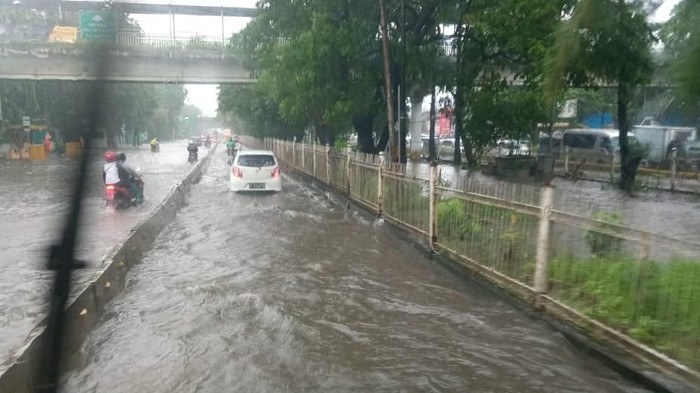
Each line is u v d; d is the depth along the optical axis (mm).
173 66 26703
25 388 3746
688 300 3848
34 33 25125
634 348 4184
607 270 4672
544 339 4766
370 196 11531
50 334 4320
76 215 4992
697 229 10398
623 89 10469
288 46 13305
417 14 13539
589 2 5680
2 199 14406
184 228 10430
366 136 15992
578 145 25375
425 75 13758
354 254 8164
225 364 4305
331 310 5586
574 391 3873
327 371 4203
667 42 5172
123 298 6000
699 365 3711
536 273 5406
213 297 5988
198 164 27266
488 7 12203
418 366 4293
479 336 4879
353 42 12305
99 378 4090
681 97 4715
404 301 5879
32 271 6973
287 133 34688
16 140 33062
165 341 4777
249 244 8891
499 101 13406
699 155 20891
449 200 7641
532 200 5691
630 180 16844
